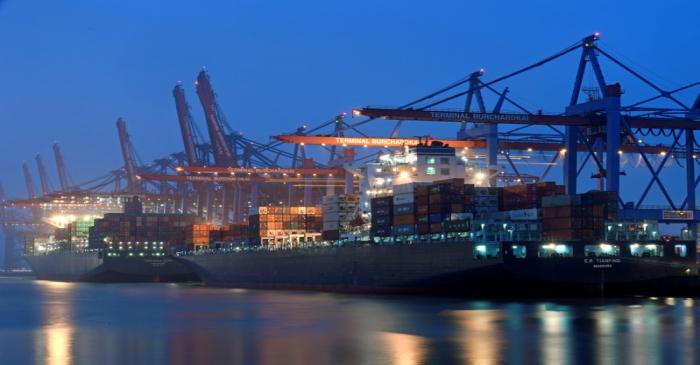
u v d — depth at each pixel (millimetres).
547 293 94312
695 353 55062
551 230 94625
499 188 104875
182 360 55469
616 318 74938
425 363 52531
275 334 68500
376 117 112312
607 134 116812
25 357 57938
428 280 101250
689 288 96750
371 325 73312
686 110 119812
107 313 93125
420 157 119500
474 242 94125
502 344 59969
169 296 125062
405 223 108125
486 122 116312
